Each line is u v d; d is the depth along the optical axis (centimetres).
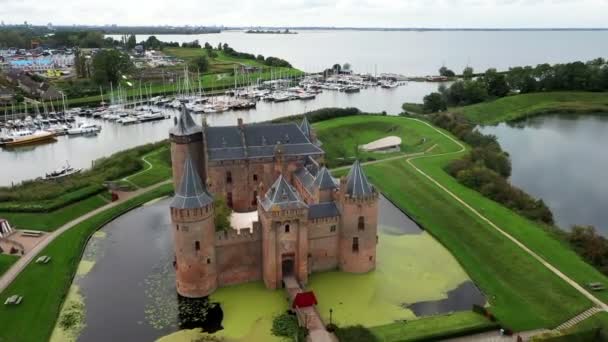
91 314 7594
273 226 7850
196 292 7994
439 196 12350
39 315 7438
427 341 6888
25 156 17675
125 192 12669
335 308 7738
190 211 7525
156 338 7038
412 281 8600
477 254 9562
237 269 8325
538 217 11231
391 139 17875
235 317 7500
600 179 14788
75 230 10375
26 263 8869
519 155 17400
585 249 9550
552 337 6681
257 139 11219
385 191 12988
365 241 8581
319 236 8538
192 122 11231
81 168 15812
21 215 10906
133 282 8550
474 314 7550
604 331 6944
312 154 11175
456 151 16662
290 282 8188
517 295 8131
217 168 10725
